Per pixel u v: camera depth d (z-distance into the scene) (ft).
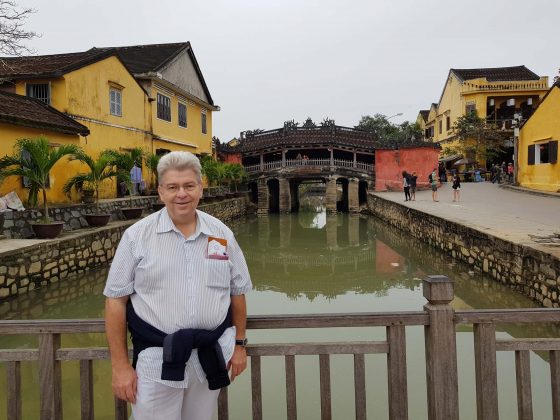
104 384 16.99
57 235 33.35
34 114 39.55
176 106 74.02
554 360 8.87
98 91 51.44
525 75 118.42
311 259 48.65
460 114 114.83
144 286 6.86
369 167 104.42
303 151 116.06
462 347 20.17
